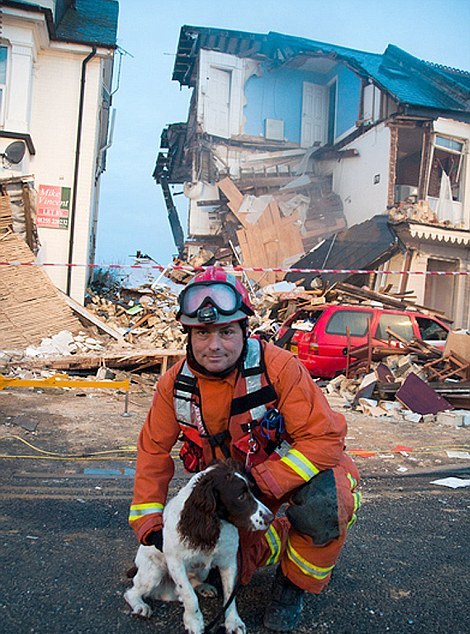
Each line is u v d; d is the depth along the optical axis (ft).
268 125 70.74
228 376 7.61
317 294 44.98
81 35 45.24
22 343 35.12
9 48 41.11
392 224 53.72
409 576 9.61
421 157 58.13
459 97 59.31
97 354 32.12
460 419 23.86
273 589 7.93
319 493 7.32
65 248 44.75
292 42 67.36
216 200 69.41
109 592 8.56
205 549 6.84
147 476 7.98
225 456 7.80
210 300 7.21
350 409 26.43
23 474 14.38
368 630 7.84
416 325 32.99
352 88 67.31
